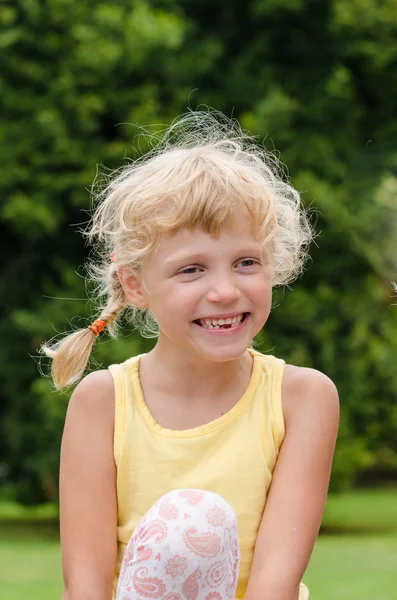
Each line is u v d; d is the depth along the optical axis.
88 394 2.59
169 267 2.42
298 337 12.12
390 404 12.45
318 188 11.98
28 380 12.48
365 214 12.48
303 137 12.51
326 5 13.38
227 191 2.40
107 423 2.56
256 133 12.15
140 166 2.69
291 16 13.51
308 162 12.39
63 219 12.52
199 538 2.06
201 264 2.41
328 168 12.48
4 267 13.38
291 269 2.69
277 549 2.38
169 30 12.56
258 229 2.42
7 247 13.23
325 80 13.15
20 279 13.02
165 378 2.56
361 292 12.61
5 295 12.94
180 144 2.98
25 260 13.04
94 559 2.48
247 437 2.49
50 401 11.48
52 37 12.52
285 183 2.78
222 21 14.18
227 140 2.78
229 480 2.45
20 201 11.80
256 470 2.46
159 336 2.59
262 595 2.32
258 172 2.67
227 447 2.48
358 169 13.05
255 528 2.44
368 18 13.09
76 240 12.77
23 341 12.56
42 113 11.99
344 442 12.06
